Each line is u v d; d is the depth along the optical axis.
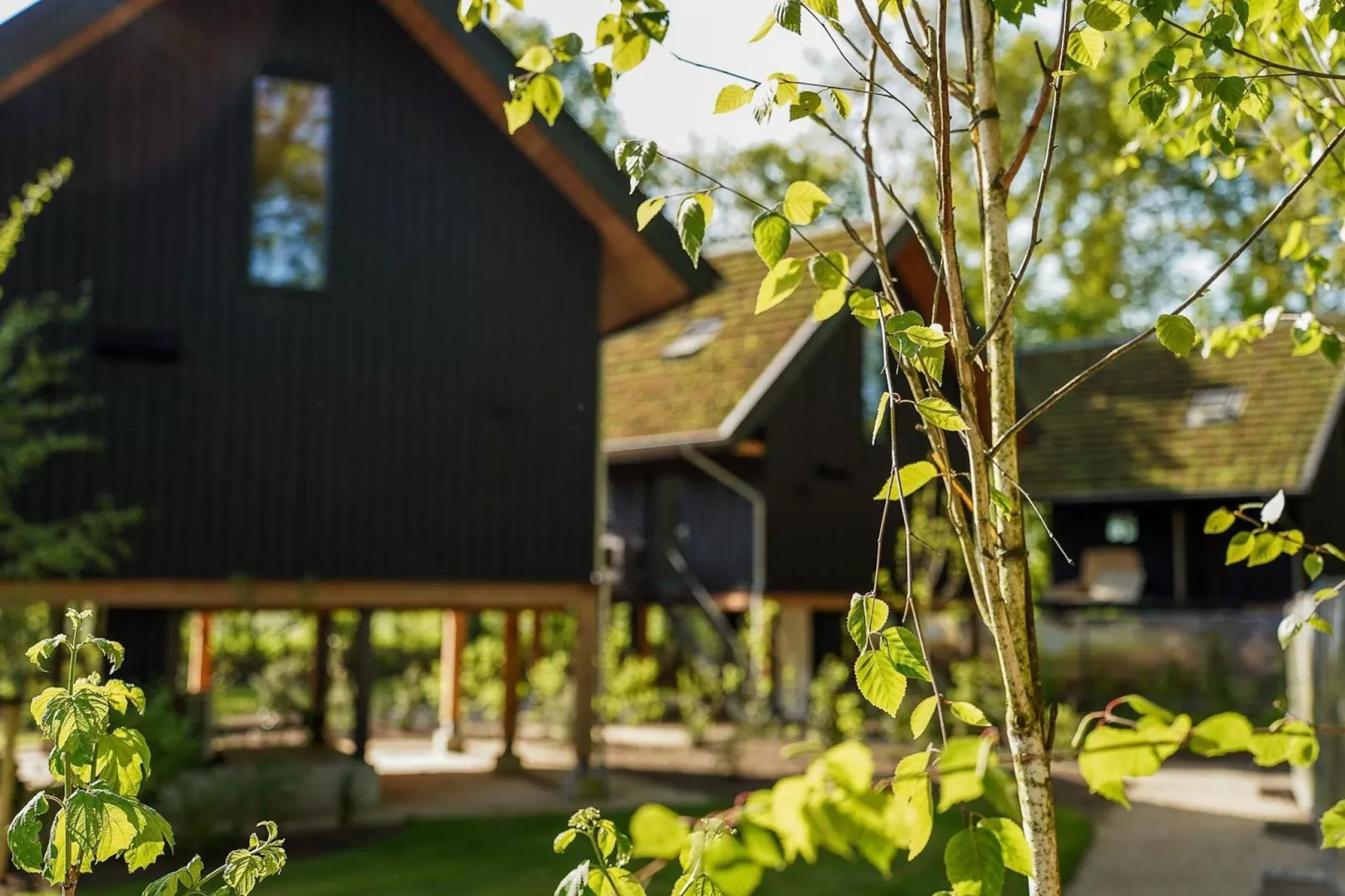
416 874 9.03
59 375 10.16
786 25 2.22
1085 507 25.73
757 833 1.47
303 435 11.40
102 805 2.18
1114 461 25.17
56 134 10.83
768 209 2.27
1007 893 8.21
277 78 11.65
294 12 11.73
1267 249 25.05
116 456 10.78
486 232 12.23
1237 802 13.08
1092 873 9.59
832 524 20.50
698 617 21.59
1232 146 3.17
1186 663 22.06
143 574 10.76
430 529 11.80
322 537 11.40
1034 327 34.41
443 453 11.91
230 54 11.48
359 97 11.89
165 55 11.26
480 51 11.22
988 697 15.37
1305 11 2.86
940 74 2.21
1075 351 28.09
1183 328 2.13
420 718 20.14
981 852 1.72
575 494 12.45
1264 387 25.16
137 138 11.09
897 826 1.42
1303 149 3.81
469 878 8.89
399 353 11.81
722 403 18.81
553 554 12.33
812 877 8.73
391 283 11.84
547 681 17.31
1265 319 3.78
